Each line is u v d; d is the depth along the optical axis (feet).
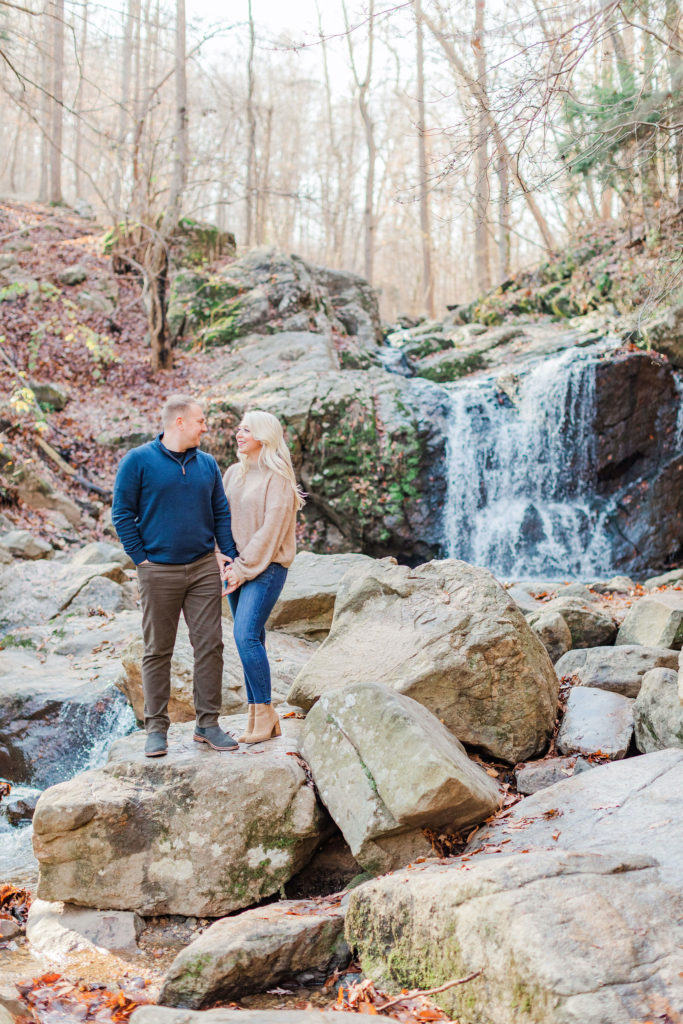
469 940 8.97
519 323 61.82
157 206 64.75
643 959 8.20
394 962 10.27
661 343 44.39
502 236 79.25
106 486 43.78
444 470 45.21
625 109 24.94
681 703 14.26
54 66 42.60
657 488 43.52
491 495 46.16
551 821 12.21
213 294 58.44
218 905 12.73
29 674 23.76
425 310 99.55
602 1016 7.51
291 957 10.65
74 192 128.16
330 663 16.11
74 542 38.81
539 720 15.71
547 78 15.88
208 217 134.21
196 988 10.13
